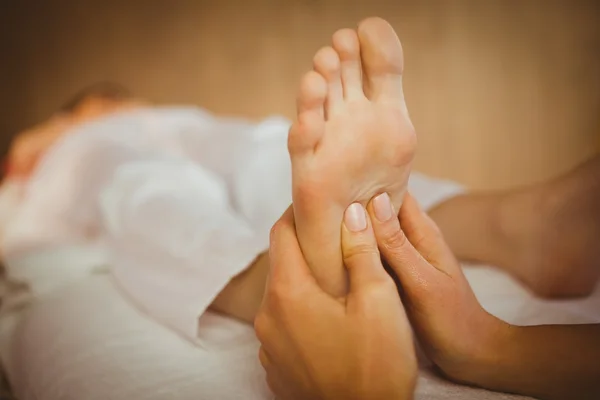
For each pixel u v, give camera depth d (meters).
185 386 0.59
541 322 0.63
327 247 0.54
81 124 1.20
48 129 1.37
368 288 0.52
